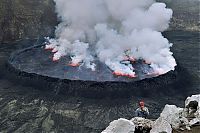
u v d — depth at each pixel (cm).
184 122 2850
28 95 9075
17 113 8131
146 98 8925
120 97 8906
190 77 10425
